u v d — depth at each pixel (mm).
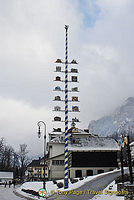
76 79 27438
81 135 58406
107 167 45469
